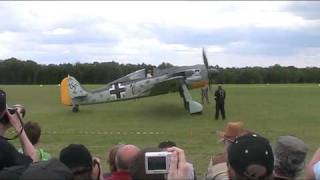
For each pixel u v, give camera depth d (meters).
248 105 30.75
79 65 98.25
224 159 3.82
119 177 3.01
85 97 28.58
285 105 30.89
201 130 19.33
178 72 28.09
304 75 99.88
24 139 3.63
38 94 44.34
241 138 2.38
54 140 16.44
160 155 2.40
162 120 23.25
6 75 100.62
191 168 3.65
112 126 21.11
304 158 3.16
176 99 35.44
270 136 17.39
